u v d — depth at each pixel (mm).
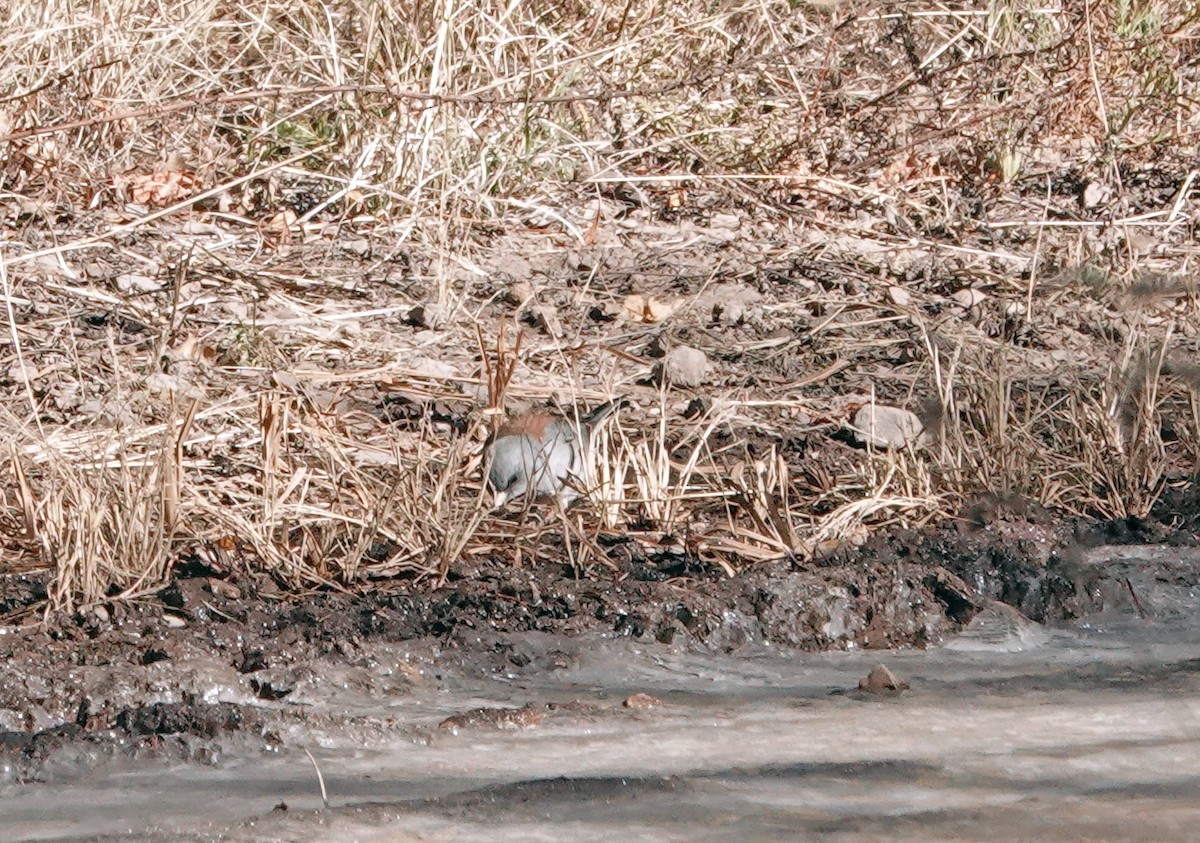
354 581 8477
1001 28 18078
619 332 12969
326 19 16625
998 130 17000
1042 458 10352
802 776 6121
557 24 16984
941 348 12680
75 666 7125
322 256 14094
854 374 12195
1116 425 10555
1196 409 10812
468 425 10742
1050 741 6562
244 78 16891
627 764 6254
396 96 13078
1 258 11922
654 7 17344
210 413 10602
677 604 8109
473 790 5930
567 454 9586
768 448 10688
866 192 15875
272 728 6504
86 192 14969
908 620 8234
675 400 11562
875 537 9180
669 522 9312
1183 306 13742
